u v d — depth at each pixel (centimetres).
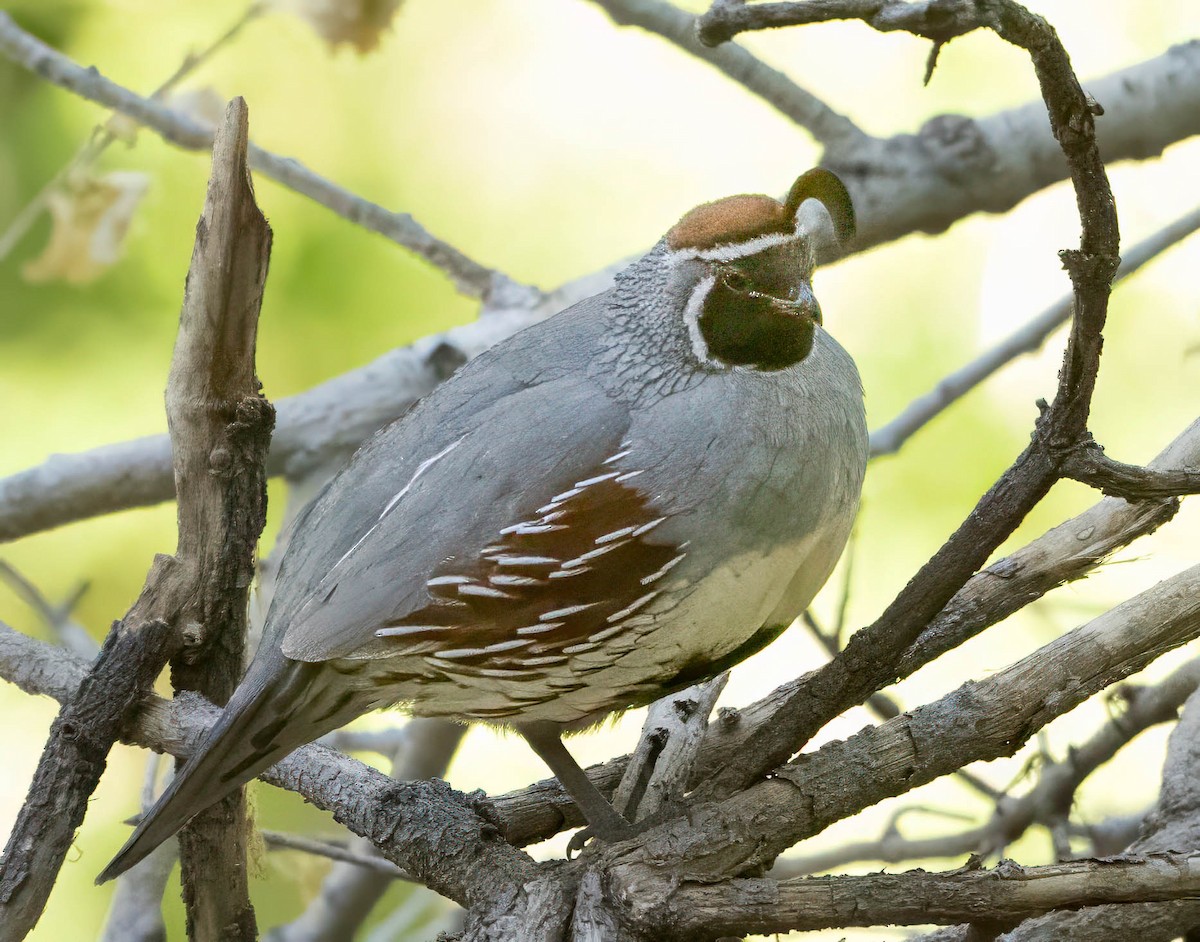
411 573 668
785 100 1152
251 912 793
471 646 675
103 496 1088
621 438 662
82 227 1109
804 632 1292
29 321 1284
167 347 1295
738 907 614
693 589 659
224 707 737
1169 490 605
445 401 705
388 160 1360
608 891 640
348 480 715
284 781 760
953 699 681
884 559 1271
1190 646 1198
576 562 657
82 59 1302
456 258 1126
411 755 1042
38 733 1333
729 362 663
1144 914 679
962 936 711
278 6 1119
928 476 1286
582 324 703
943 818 1231
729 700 1270
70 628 1016
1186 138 1172
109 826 1232
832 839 1231
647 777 745
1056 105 518
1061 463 600
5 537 1088
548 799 753
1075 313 567
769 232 651
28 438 1277
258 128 1349
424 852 705
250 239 698
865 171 1145
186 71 1111
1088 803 1140
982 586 725
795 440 657
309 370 1284
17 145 1284
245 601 770
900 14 527
